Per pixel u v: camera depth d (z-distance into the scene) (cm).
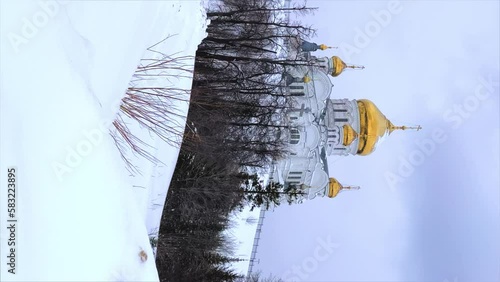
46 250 880
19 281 855
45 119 927
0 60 923
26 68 935
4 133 893
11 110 905
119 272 944
